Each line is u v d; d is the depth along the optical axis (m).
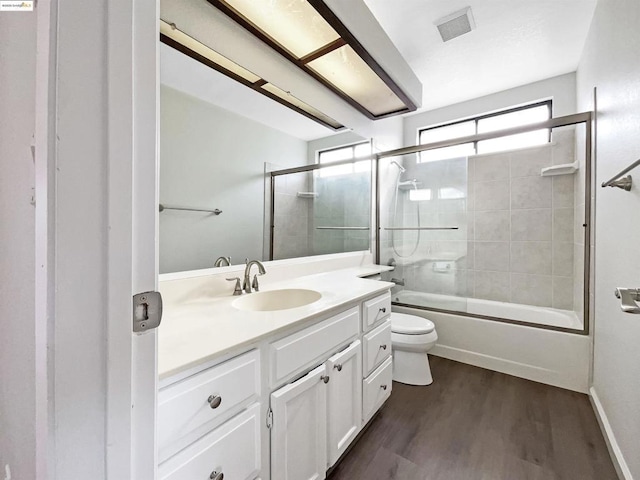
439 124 3.26
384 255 2.94
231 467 0.79
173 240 1.25
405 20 1.88
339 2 1.30
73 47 0.37
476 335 2.35
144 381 0.46
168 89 1.21
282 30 1.40
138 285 0.45
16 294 0.52
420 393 1.91
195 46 1.27
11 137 0.52
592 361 1.86
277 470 0.92
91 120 0.39
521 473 1.26
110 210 0.41
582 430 1.54
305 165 1.97
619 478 1.22
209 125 1.38
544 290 2.74
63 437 0.37
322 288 1.54
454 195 2.79
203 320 0.99
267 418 0.91
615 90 1.46
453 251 2.76
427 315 2.61
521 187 2.84
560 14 1.84
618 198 1.39
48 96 0.36
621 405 1.28
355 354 1.34
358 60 1.63
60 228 0.37
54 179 0.36
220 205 1.44
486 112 2.96
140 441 0.46
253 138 1.60
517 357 2.16
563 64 2.42
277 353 0.93
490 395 1.89
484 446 1.42
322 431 1.12
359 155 2.54
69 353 0.38
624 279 1.29
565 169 2.51
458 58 2.31
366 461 1.33
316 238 2.11
